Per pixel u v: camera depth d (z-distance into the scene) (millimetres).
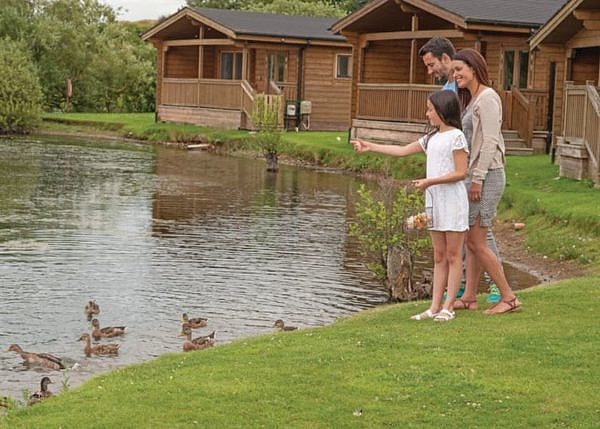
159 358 8891
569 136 21234
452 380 7543
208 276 14719
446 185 8984
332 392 7402
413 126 30234
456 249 9164
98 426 6926
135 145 38375
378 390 7410
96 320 11898
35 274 14562
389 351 8344
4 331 11664
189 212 20953
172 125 42344
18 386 9836
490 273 9539
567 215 16984
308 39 39875
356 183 26812
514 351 8211
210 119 41000
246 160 33000
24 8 53406
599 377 7574
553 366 7832
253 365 8148
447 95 8852
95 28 54406
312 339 9008
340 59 41438
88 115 49344
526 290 10961
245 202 22719
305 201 23094
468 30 28594
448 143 8836
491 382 7484
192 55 45594
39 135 43094
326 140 34281
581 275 14578
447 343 8484
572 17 23016
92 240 17328
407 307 10461
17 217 19656
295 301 13336
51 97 53156
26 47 51594
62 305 12867
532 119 27969
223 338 11539
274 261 15922
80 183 25531
